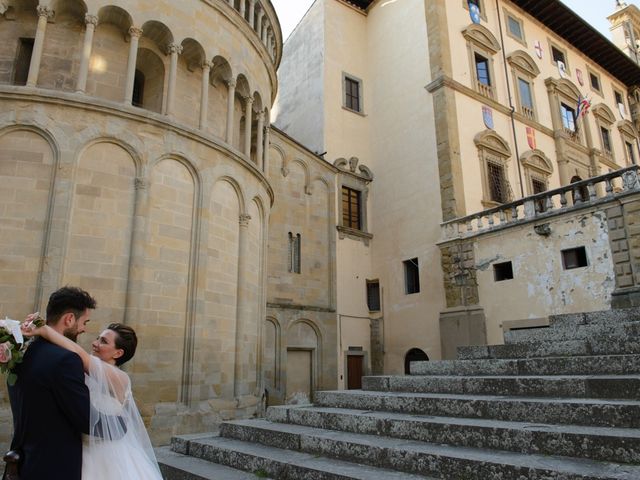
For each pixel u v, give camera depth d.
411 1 30.27
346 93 31.12
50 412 3.61
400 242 27.58
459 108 27.50
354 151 30.14
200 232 15.38
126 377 4.36
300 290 24.78
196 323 14.71
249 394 16.92
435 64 27.78
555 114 34.41
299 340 24.34
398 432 6.88
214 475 6.71
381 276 28.19
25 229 12.79
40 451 3.54
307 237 25.77
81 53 15.21
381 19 32.34
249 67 19.00
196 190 15.69
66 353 3.76
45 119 13.47
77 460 3.64
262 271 19.06
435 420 6.71
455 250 24.53
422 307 25.61
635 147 43.59
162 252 14.48
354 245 28.20
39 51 13.94
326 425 7.99
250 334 17.44
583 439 5.29
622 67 42.69
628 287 18.39
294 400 23.80
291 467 6.29
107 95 15.38
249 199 17.94
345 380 25.83
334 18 31.75
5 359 3.59
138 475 4.06
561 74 36.66
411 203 27.45
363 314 27.62
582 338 9.46
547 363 8.24
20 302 12.38
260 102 20.11
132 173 14.38
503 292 22.31
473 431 6.10
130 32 15.29
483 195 26.84
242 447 7.65
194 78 17.48
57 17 15.21
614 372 7.52
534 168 31.09
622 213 18.92
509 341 10.88
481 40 30.27
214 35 17.28
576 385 6.98
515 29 34.19
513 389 7.63
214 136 16.48
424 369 10.03
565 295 20.17
